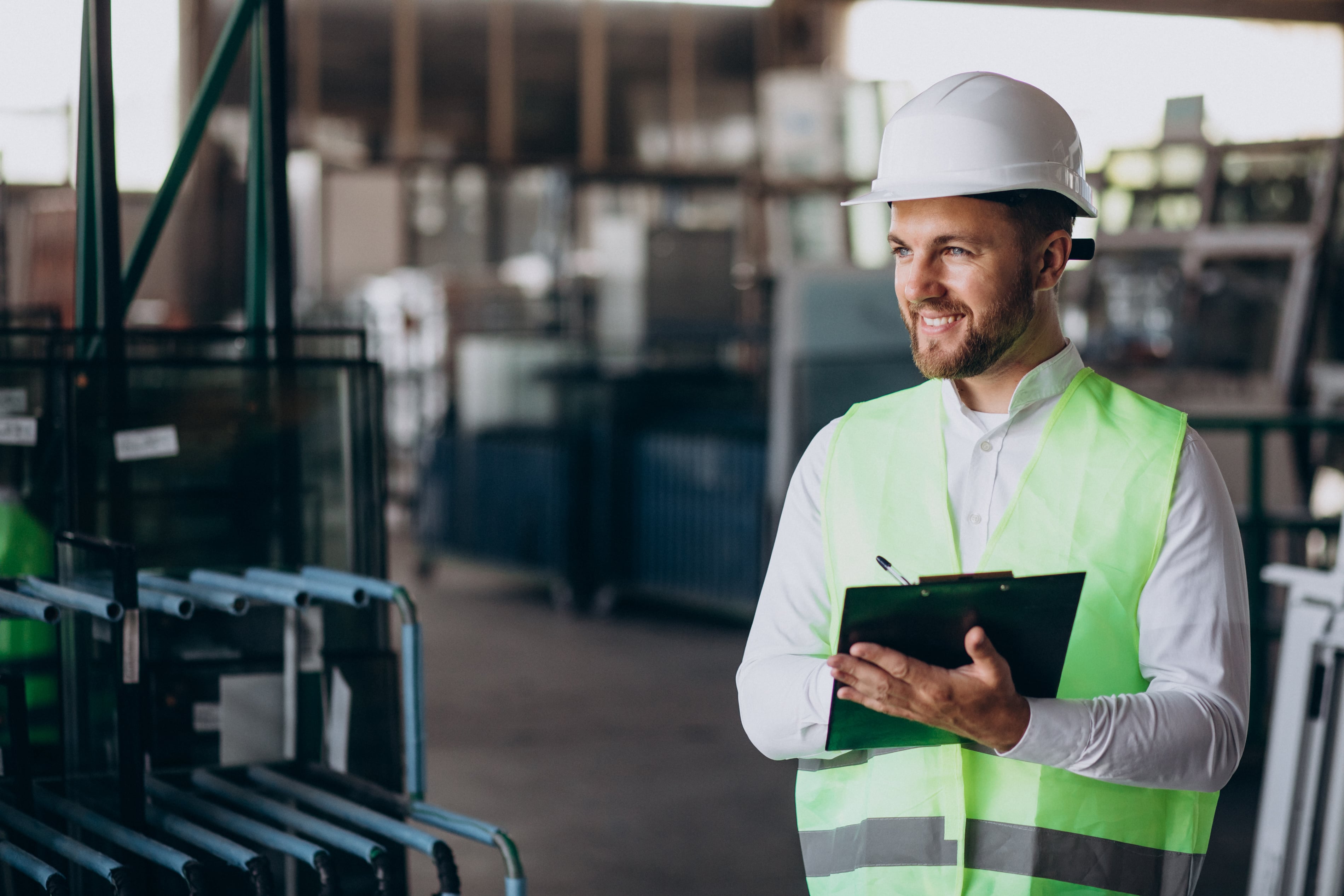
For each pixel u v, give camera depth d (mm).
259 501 2779
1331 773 2957
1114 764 1507
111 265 2693
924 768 1659
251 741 2688
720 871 4457
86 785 2371
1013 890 1621
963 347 1634
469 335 11609
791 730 1643
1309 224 7996
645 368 10258
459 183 16109
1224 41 10312
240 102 12578
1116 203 8586
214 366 2738
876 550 1722
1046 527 1652
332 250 15734
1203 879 4355
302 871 2584
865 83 9344
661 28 16344
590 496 9125
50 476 2672
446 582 10391
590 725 6266
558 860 4547
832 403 7617
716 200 16438
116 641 2195
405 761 2799
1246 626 1641
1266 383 7582
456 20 15883
